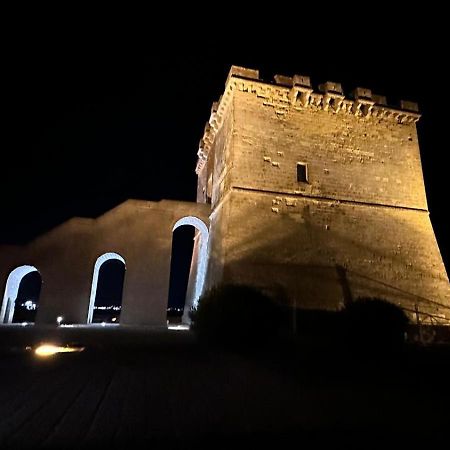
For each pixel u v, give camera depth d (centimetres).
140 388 723
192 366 959
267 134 2352
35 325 2414
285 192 2262
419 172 2591
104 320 3675
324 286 2086
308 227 2220
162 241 2794
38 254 2658
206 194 3328
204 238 3122
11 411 573
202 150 3475
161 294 2691
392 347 1414
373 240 2300
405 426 556
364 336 1446
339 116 2544
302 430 520
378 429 538
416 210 2481
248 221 2136
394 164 2542
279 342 1391
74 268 2662
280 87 2466
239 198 2173
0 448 437
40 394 666
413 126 2700
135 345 1350
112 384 748
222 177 2531
